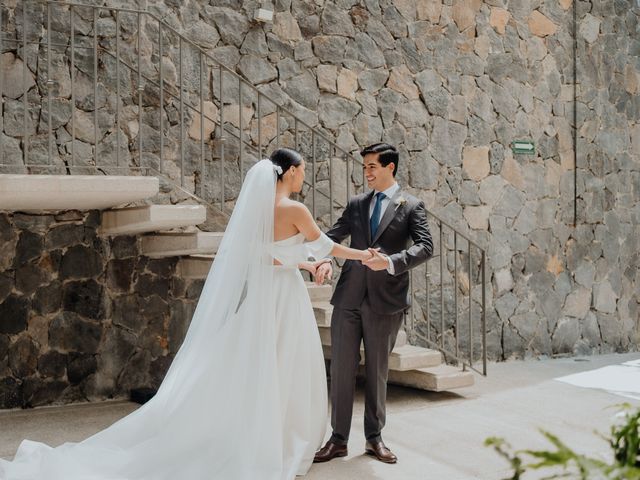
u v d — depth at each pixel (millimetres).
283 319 3430
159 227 4668
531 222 7230
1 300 4770
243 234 3377
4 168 4879
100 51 5219
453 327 6684
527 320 7145
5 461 3186
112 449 3230
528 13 7270
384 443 4039
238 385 3234
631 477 1148
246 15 5816
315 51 6121
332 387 3785
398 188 3875
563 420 4629
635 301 8086
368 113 6352
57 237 4961
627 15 8094
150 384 5262
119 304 5156
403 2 6555
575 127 7574
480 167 6918
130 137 5328
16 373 4809
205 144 5625
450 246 6723
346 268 3812
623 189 8000
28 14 4965
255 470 3146
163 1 5465
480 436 4223
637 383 5910
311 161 6078
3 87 4875
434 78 6691
